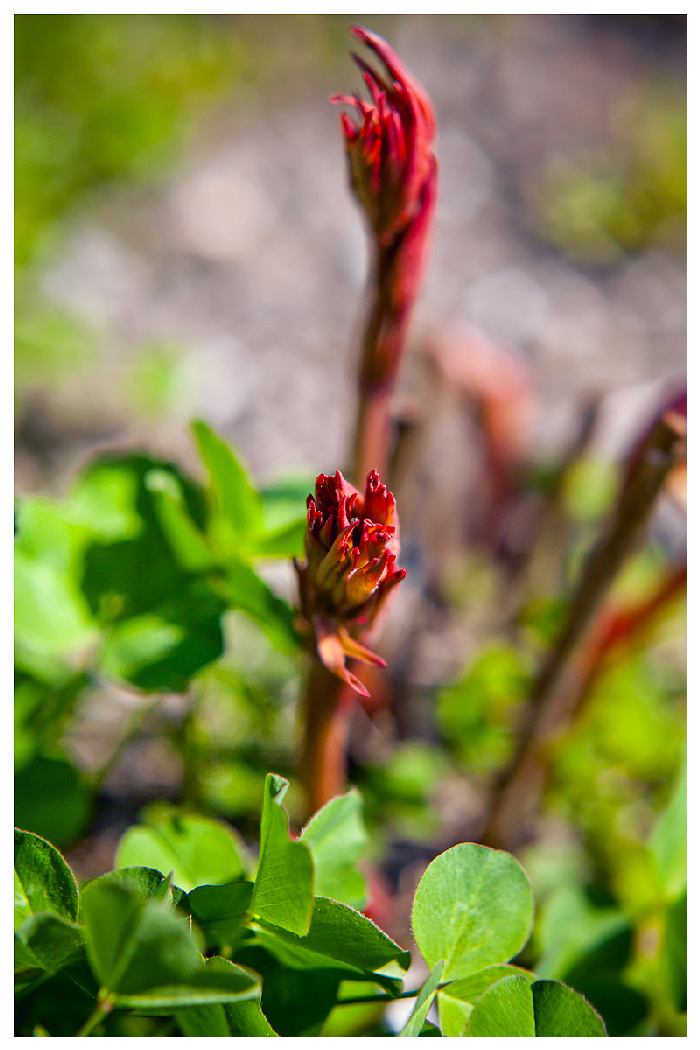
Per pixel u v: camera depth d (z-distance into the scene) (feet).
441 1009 0.78
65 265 2.27
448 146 2.92
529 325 2.36
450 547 1.56
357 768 1.30
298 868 0.74
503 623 1.55
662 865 0.98
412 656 1.43
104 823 1.20
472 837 1.22
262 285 2.42
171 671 0.91
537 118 3.09
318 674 0.87
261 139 2.89
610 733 1.33
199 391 2.02
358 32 0.83
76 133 2.53
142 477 0.98
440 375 1.43
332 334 2.33
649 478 0.97
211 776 1.18
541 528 1.45
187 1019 0.77
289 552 0.97
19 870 0.77
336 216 2.69
